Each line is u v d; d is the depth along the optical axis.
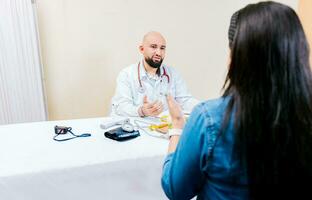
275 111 0.47
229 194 0.55
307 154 0.49
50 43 2.35
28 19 2.11
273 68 0.47
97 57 2.52
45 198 1.00
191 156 0.56
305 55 0.48
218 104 0.56
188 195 0.63
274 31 0.47
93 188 1.06
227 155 0.52
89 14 2.38
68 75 2.48
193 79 2.89
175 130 0.82
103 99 2.65
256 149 0.49
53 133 1.32
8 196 0.95
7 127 1.39
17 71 2.16
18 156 1.07
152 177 1.14
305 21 2.37
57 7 2.28
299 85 0.47
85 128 1.40
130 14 2.49
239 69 0.49
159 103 1.63
